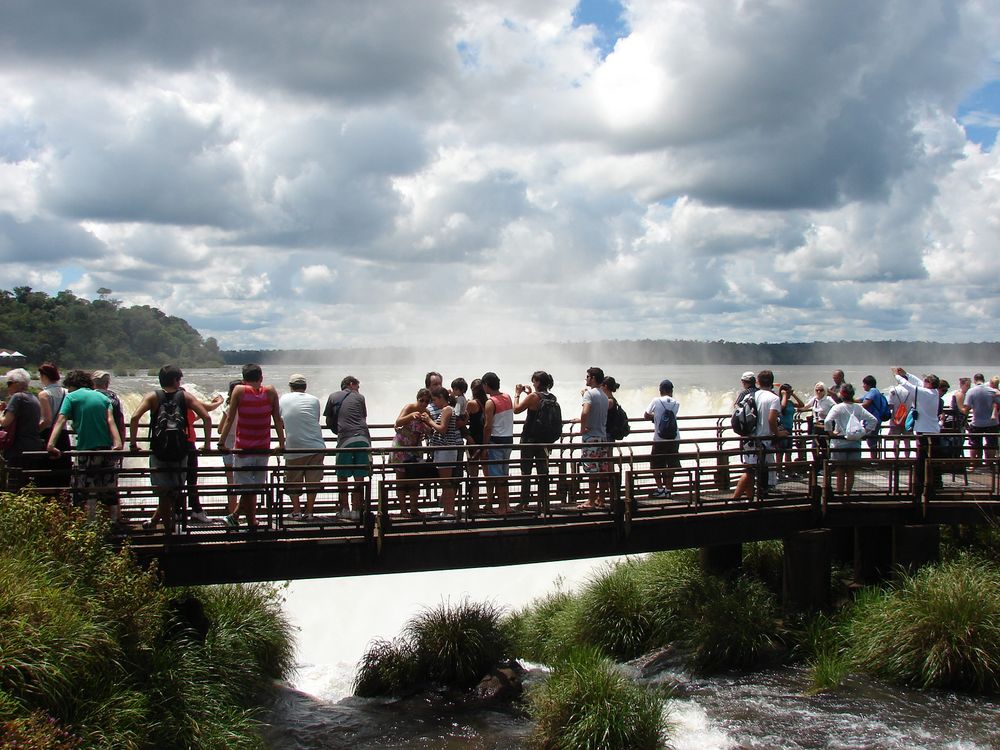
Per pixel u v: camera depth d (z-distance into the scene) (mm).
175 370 8602
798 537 10930
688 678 10062
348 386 10070
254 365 9094
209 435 8891
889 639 9711
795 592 10969
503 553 9516
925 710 8789
